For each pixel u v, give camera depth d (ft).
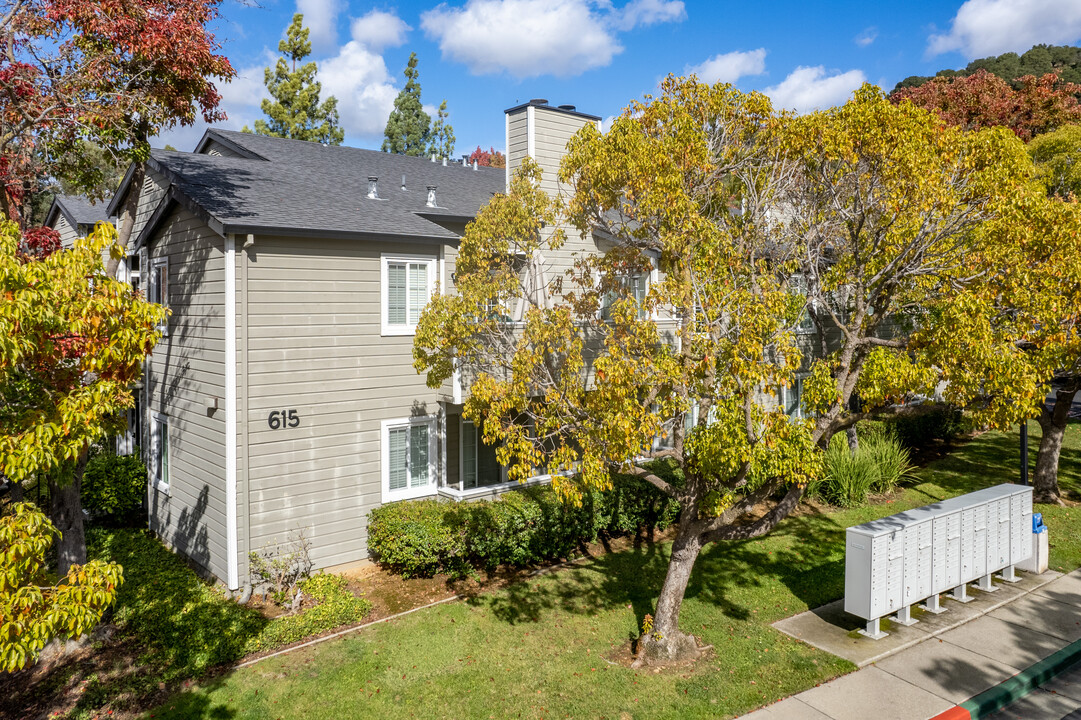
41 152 38.81
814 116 32.63
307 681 29.30
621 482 47.19
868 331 34.58
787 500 30.22
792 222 40.42
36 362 19.51
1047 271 30.09
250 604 36.94
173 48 35.91
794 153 34.09
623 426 25.18
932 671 29.78
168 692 28.60
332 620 34.06
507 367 36.14
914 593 34.35
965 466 64.28
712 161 33.71
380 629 34.09
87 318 19.38
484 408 33.09
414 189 56.39
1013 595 38.14
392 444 44.80
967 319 27.30
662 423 28.02
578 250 52.65
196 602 35.63
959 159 33.45
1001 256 31.17
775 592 38.37
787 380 26.84
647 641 31.14
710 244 33.17
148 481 50.80
